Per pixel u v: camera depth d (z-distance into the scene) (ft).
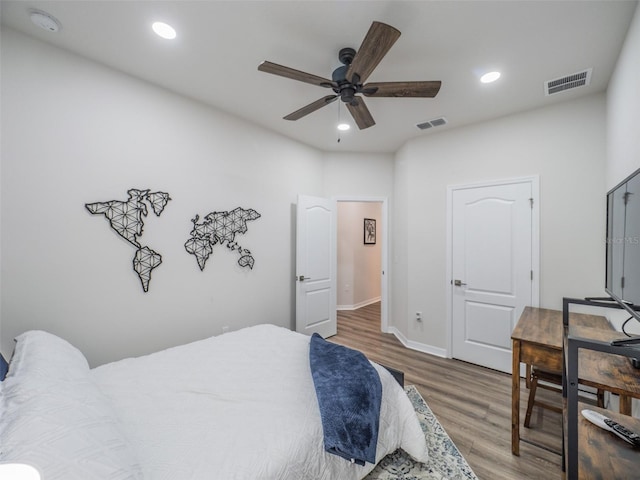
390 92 6.54
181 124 8.88
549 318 7.78
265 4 5.46
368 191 14.34
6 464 2.25
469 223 10.77
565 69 7.30
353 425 4.27
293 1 5.38
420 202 12.10
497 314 10.12
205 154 9.48
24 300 6.24
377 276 22.07
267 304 11.55
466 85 8.11
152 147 8.23
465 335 10.86
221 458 3.34
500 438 6.55
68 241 6.80
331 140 12.76
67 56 6.77
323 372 5.19
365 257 20.89
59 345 4.79
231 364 5.82
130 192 7.79
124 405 4.34
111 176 7.46
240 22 5.94
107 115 7.40
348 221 19.69
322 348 6.28
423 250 11.98
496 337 10.12
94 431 2.90
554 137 9.09
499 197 10.08
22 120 6.21
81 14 5.70
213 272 9.71
